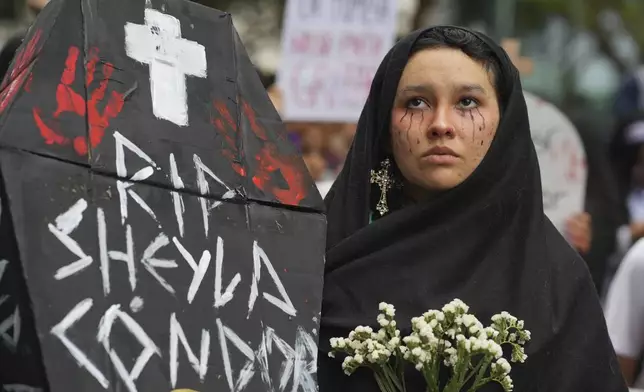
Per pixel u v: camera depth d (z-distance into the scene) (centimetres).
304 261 242
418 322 236
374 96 279
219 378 214
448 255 262
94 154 212
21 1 1249
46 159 206
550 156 475
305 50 559
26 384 193
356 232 267
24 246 196
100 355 198
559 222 475
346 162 286
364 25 561
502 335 240
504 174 267
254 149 247
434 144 263
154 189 220
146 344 205
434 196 269
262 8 1186
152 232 216
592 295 268
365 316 257
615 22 1488
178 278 216
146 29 234
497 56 270
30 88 211
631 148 629
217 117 241
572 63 1396
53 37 219
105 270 205
